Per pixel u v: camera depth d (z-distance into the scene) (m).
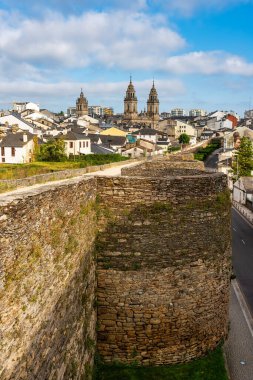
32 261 8.17
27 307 7.91
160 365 14.37
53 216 9.52
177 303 14.29
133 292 13.95
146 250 13.88
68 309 10.66
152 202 13.86
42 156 60.28
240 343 19.58
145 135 134.88
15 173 27.00
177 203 14.11
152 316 14.09
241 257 36.75
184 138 144.50
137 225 13.80
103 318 14.05
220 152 110.75
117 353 14.17
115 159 58.81
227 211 15.71
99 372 13.66
